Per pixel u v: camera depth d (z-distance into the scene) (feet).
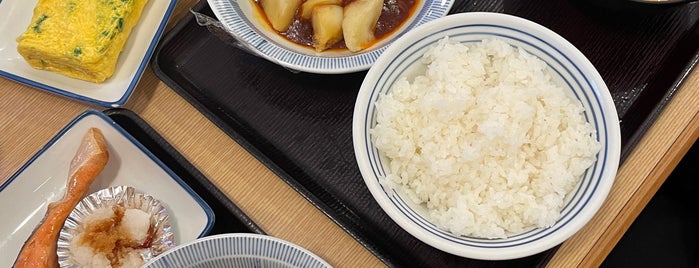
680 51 2.46
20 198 2.47
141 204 2.42
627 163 2.35
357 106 2.25
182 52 2.58
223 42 2.57
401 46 2.28
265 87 2.53
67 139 2.47
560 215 2.22
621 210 2.32
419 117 2.30
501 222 2.23
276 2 2.50
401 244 2.35
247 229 2.39
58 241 2.39
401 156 2.28
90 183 2.43
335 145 2.46
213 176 2.43
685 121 2.38
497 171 2.26
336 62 2.40
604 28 2.50
